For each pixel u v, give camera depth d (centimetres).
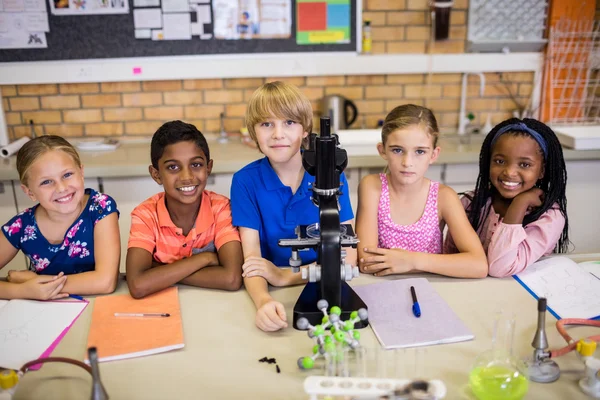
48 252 154
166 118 321
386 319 126
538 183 167
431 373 106
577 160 283
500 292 141
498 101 331
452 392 101
